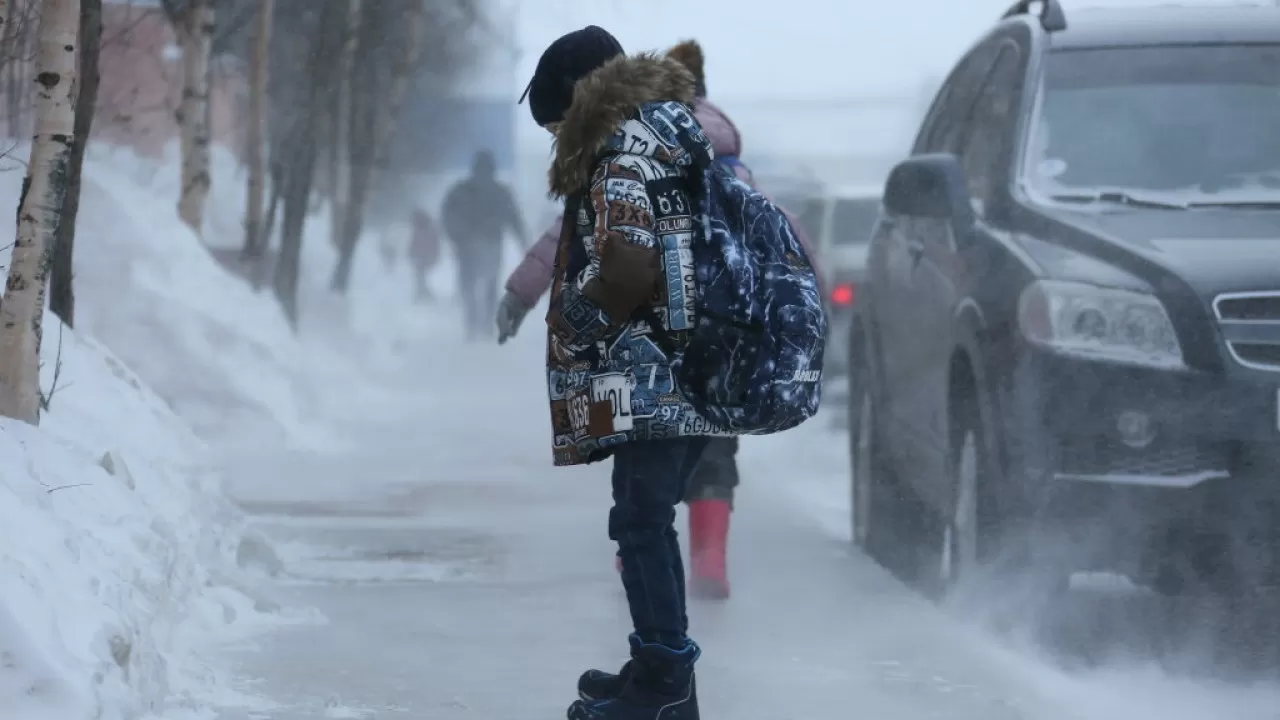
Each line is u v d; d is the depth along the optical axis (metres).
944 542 21.39
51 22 16.38
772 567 22.86
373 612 18.81
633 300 12.57
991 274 19.72
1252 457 17.45
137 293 34.09
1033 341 18.30
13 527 13.02
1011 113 22.14
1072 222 19.67
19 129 31.16
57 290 22.27
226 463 31.19
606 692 13.73
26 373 16.33
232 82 106.88
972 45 26.12
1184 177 20.84
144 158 55.28
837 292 52.31
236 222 81.56
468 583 20.83
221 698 14.69
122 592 13.59
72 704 11.47
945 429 20.92
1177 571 17.89
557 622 18.52
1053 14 23.17
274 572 20.89
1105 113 21.67
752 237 13.19
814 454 40.09
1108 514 17.72
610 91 12.80
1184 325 17.70
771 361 12.87
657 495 13.12
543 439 38.97
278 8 63.16
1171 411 17.59
